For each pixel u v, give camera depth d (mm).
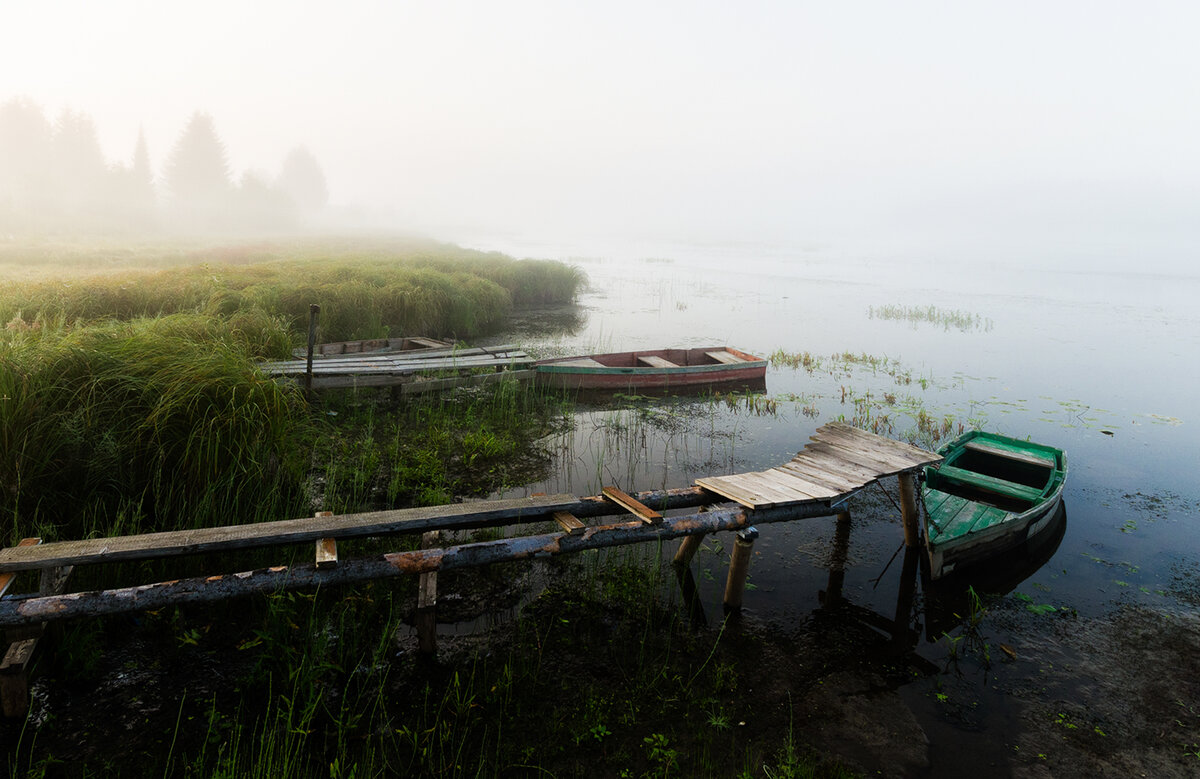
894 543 7086
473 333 18141
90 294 12398
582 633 5145
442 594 5520
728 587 5625
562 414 11227
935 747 4203
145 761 3648
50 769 3547
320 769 3666
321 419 9320
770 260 63375
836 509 6090
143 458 5812
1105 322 24734
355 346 13062
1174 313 28375
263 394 6375
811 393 13273
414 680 4469
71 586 4754
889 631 5477
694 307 26453
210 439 5766
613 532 5121
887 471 6598
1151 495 8562
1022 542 6746
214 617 4910
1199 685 4945
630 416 11305
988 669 5043
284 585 4254
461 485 7906
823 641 5281
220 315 12203
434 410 10656
